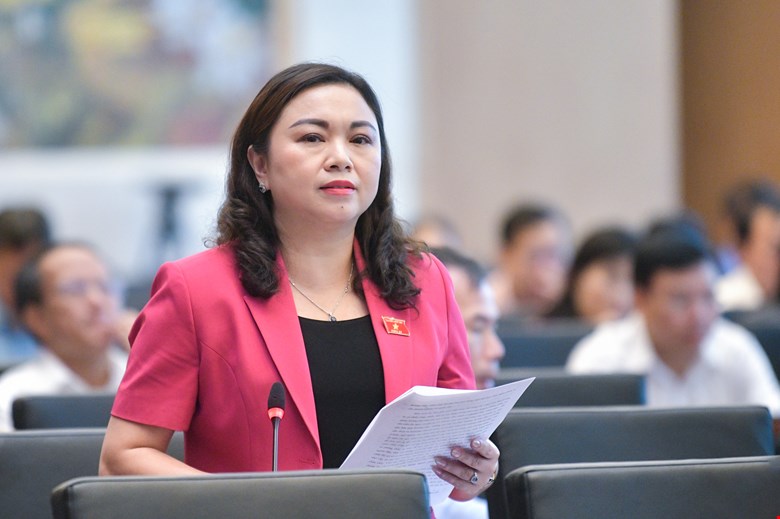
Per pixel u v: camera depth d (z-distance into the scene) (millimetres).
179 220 21547
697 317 9633
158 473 4969
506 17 20578
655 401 10094
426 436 4961
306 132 5230
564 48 20312
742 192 14875
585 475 5055
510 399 4969
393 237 5535
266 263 5238
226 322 5145
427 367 5344
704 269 9664
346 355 5258
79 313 9188
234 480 4547
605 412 6402
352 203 5227
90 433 6211
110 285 9445
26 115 21797
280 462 5059
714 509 5121
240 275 5230
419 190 20906
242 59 21859
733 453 6383
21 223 11828
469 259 7480
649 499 5078
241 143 5387
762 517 5145
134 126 21922
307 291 5387
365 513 4570
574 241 20094
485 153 20672
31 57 21781
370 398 5242
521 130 20500
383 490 4609
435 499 5387
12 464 6066
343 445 5172
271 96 5305
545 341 10898
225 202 5441
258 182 5395
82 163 21828
